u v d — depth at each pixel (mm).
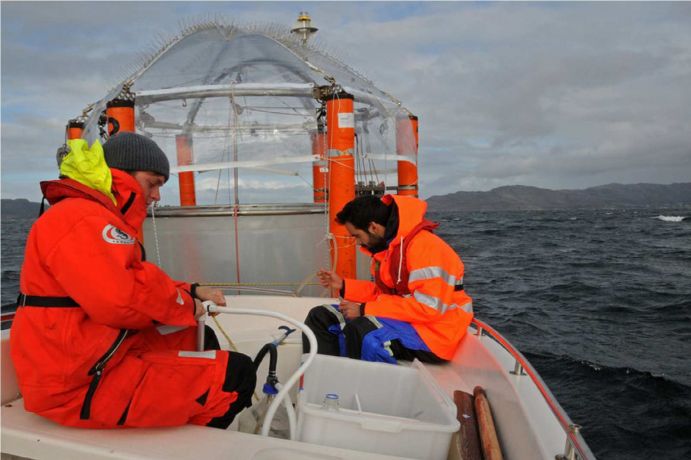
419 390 2352
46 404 1680
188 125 4473
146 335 2037
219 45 5043
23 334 1666
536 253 24953
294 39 5352
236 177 4848
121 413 1697
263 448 1725
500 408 2250
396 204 2934
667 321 10008
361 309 2887
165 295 1751
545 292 13391
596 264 19969
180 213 4523
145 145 1881
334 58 5375
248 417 2256
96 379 1679
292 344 3180
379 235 2992
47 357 1655
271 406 1885
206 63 4852
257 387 3137
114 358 1713
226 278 4633
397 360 2877
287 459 1751
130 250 1669
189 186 5961
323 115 4754
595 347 8133
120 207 1805
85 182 1731
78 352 1641
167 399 1758
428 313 2754
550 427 1894
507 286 14477
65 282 1572
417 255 2816
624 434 5238
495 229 49812
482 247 28734
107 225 1627
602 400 6059
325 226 4793
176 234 4559
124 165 1843
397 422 1883
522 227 53938
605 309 11164
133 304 1624
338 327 2994
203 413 1873
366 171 5121
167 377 1783
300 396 2078
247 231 4617
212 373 1881
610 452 4938
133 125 4156
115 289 1577
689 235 39062
